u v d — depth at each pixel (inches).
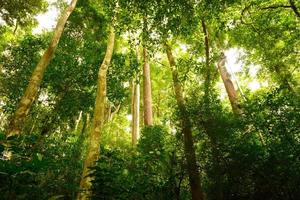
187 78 407.5
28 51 502.9
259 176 307.9
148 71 705.6
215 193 326.0
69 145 432.1
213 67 493.4
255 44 574.9
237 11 492.1
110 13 380.8
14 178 153.9
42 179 250.1
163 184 331.3
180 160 339.9
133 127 724.7
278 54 538.6
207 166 334.0
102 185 214.8
